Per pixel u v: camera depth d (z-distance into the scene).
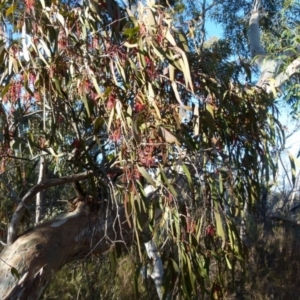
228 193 2.41
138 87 2.10
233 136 2.40
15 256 2.28
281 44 4.70
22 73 2.25
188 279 2.13
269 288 7.04
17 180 3.05
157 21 2.02
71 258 2.53
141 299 3.71
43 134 2.73
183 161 2.05
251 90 2.51
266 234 8.27
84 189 2.93
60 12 2.23
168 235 2.13
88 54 2.19
